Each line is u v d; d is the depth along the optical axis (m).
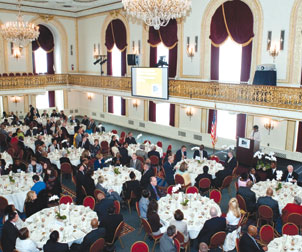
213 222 6.33
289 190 8.45
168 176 9.76
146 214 7.55
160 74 15.35
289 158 13.14
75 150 12.18
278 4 12.38
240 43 13.94
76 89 21.73
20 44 15.09
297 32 11.99
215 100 13.23
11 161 11.66
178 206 7.45
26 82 19.80
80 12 22.28
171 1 7.82
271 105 11.35
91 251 5.85
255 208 7.90
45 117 17.95
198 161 10.56
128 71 19.64
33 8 20.61
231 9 13.95
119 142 13.37
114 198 8.46
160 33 17.16
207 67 15.57
